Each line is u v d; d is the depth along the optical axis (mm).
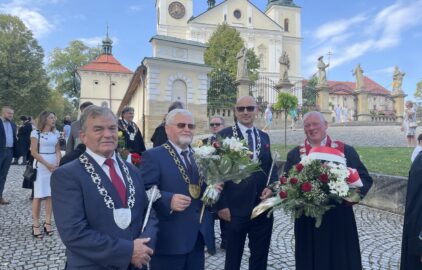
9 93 35969
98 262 2023
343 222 3160
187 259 2918
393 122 29328
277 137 18781
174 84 24141
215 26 51156
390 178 7176
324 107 28953
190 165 3062
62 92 59938
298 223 3326
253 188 3670
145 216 2455
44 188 5656
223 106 25969
